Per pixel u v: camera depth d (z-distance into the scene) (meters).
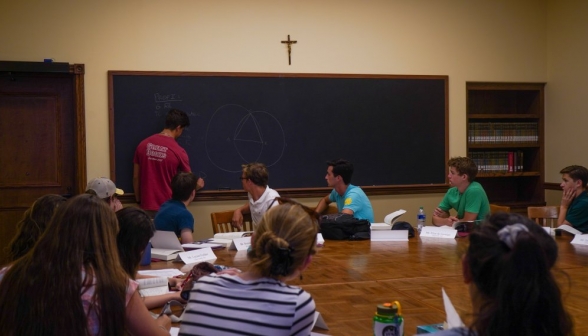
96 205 1.76
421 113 6.29
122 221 2.12
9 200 5.41
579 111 6.26
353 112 6.09
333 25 6.02
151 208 5.36
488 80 6.50
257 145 5.86
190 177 3.97
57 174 5.50
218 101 5.75
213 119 5.75
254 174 4.50
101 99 5.48
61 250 1.69
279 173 5.92
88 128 5.46
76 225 1.71
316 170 6.02
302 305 1.62
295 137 5.95
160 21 5.59
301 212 1.70
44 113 5.46
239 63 5.79
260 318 1.59
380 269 3.19
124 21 5.52
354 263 3.37
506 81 6.55
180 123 5.43
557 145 6.58
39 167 5.46
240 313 1.60
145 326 1.80
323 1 5.99
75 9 5.41
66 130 5.51
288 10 5.90
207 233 5.76
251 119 5.84
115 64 5.50
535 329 1.19
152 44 5.58
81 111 5.42
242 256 3.58
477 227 1.32
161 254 3.44
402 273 3.09
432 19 6.30
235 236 4.13
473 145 6.55
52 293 1.65
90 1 5.44
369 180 6.16
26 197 5.44
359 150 6.12
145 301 2.38
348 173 4.70
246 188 4.57
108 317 1.68
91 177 5.47
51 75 5.44
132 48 5.54
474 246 1.26
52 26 5.36
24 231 2.14
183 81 5.65
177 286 2.64
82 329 1.64
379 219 6.23
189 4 5.66
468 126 6.55
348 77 6.05
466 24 6.41
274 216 1.68
